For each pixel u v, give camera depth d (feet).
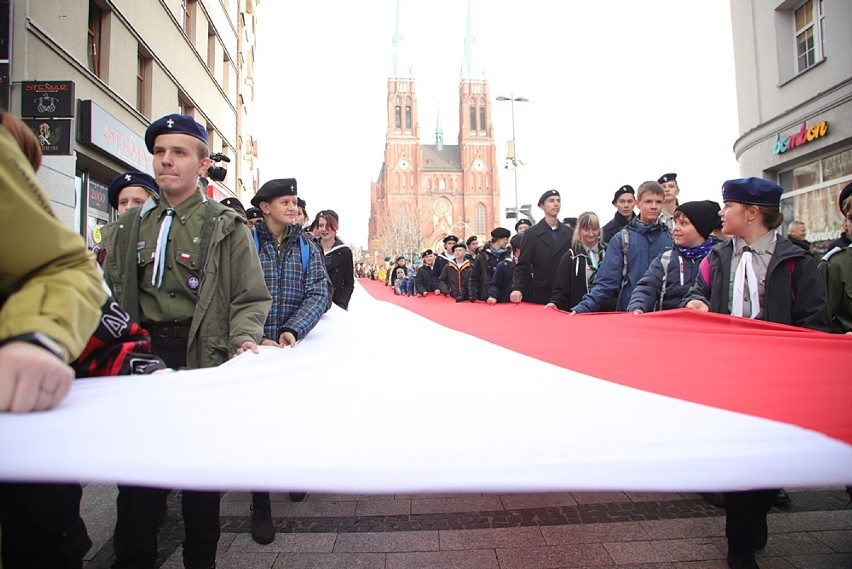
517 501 12.46
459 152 377.71
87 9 31.76
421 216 341.21
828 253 12.23
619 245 15.30
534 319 13.94
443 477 3.12
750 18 45.16
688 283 12.92
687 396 5.03
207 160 9.21
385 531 10.91
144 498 7.43
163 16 44.98
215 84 64.39
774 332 8.59
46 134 25.05
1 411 3.46
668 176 18.60
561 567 9.33
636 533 10.66
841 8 35.65
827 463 3.44
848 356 7.05
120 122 34.94
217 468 3.12
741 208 10.40
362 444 3.52
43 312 3.65
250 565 9.52
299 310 10.77
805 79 39.29
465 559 9.64
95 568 9.17
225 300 8.29
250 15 100.58
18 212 3.73
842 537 10.41
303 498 12.76
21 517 4.91
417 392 5.01
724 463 3.35
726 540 10.28
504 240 30.22
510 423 4.06
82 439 3.32
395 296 40.37
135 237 8.31
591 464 3.28
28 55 25.64
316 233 20.79
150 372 5.41
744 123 46.80
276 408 4.24
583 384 5.61
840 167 37.45
